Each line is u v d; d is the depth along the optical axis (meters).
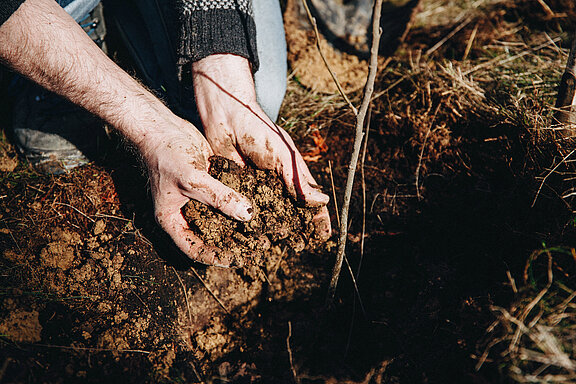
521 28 2.33
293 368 1.46
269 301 1.62
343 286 1.62
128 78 1.54
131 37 1.87
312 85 2.12
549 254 1.36
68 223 1.64
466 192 1.73
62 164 1.75
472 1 2.54
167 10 1.69
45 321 1.42
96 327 1.44
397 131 1.91
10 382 1.27
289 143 1.50
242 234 1.43
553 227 1.50
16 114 1.80
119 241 1.60
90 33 1.90
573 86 1.53
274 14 1.83
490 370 1.31
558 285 1.36
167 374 1.40
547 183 1.60
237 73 1.53
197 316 1.55
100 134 1.80
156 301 1.53
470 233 1.62
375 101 2.03
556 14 2.31
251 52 1.56
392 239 1.68
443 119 1.92
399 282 1.58
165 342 1.47
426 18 2.49
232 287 1.60
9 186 1.72
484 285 1.49
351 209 1.75
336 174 1.84
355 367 1.46
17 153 1.83
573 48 1.48
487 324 1.40
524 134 1.75
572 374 1.21
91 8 1.76
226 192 1.35
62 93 1.48
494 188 1.72
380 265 1.63
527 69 2.08
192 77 1.58
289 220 1.48
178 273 1.58
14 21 1.31
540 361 1.24
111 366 1.37
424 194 1.76
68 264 1.55
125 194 1.70
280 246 1.65
